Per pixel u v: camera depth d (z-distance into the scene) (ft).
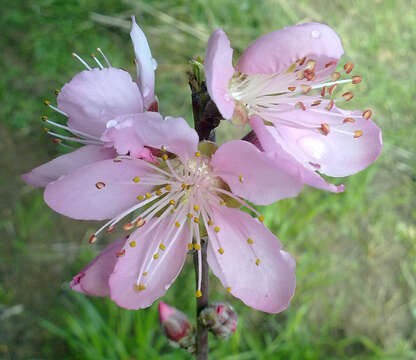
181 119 0.15
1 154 0.50
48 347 0.43
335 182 0.50
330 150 0.19
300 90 0.19
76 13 0.56
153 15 0.57
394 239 0.51
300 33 0.16
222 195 0.19
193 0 0.58
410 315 0.48
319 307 0.46
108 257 0.18
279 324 0.44
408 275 0.49
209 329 0.20
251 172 0.16
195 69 0.18
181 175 0.19
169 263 0.18
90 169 0.17
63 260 0.46
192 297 0.42
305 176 0.16
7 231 0.47
